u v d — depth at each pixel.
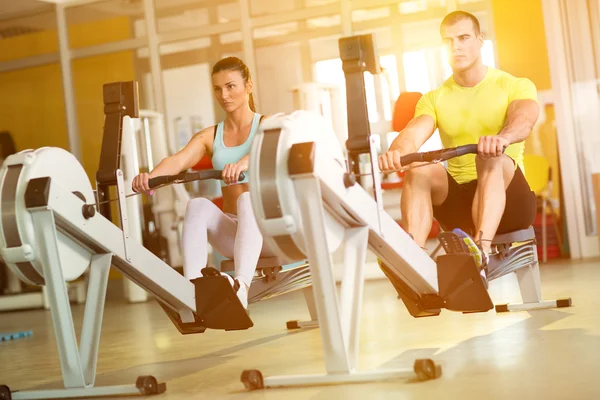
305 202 2.42
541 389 2.16
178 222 8.29
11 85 10.52
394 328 3.88
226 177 3.09
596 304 4.02
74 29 10.16
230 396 2.52
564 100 7.98
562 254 8.10
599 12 7.90
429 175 3.48
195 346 4.09
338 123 8.56
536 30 8.20
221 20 9.66
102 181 3.04
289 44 9.19
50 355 4.31
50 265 2.77
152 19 9.40
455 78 3.85
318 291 2.52
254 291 3.72
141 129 8.38
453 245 2.99
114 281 9.58
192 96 10.05
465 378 2.41
